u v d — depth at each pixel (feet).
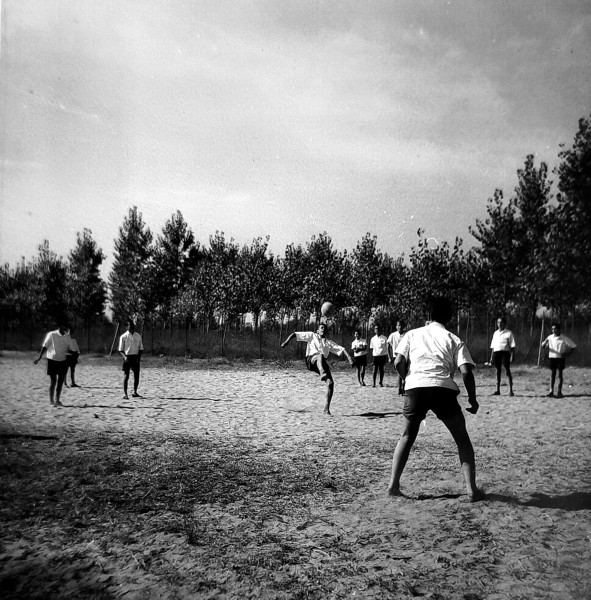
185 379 52.49
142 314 91.30
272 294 86.58
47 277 87.66
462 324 67.51
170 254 93.04
